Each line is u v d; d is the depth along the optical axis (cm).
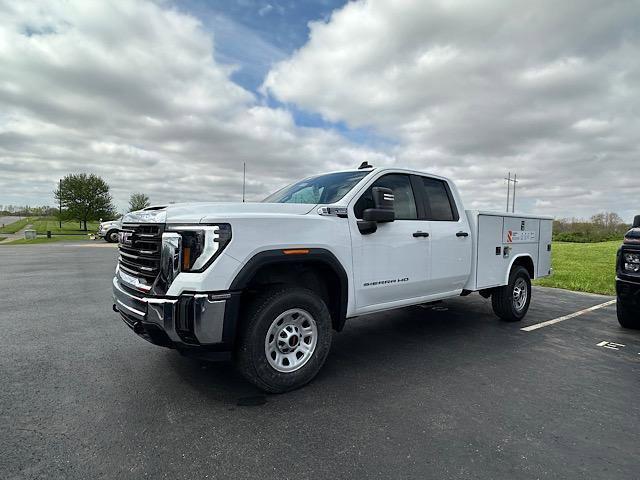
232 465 234
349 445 257
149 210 356
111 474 223
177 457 241
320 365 356
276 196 499
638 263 532
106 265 1325
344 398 328
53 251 1984
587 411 313
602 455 251
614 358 448
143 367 389
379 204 380
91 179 6644
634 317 568
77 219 6606
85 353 430
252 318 316
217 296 296
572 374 395
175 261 301
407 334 535
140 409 303
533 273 648
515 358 441
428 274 465
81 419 286
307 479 222
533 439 269
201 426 279
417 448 255
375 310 420
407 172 470
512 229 592
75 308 657
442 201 507
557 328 582
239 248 307
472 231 527
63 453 243
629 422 296
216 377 366
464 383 365
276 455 245
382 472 229
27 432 267
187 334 298
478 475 228
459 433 275
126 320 352
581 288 993
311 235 351
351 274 386
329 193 427
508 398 335
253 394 332
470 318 637
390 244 422
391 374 385
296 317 347
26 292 810
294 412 302
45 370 380
